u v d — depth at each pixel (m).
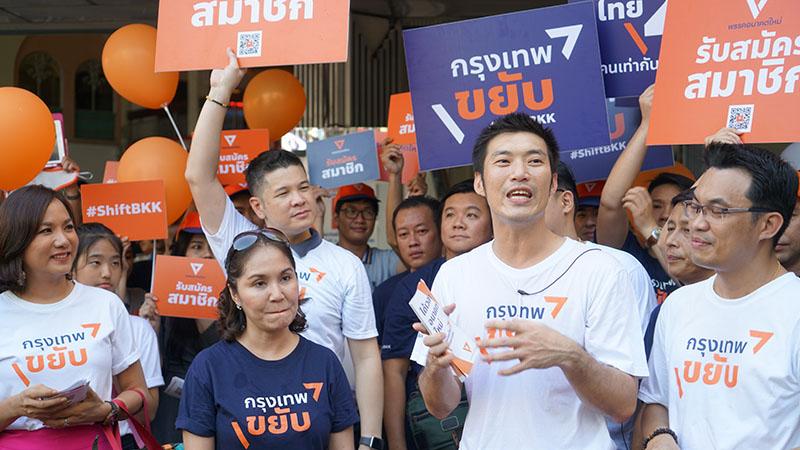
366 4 6.69
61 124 4.95
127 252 4.77
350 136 4.93
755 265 2.62
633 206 3.85
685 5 3.36
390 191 5.04
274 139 5.54
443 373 2.59
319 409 2.92
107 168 5.43
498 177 2.57
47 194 3.15
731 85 3.27
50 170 4.93
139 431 3.28
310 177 4.96
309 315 3.54
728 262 2.61
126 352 3.31
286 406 2.88
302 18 3.57
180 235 4.78
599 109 3.74
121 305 3.34
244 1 3.64
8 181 4.30
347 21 3.53
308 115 7.20
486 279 2.66
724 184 2.60
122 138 13.48
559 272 2.60
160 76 4.82
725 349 2.61
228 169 4.91
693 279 3.46
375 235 6.96
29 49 13.18
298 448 2.86
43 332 3.13
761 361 2.54
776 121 3.19
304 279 3.59
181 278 4.31
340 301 3.60
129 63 4.78
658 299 4.19
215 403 2.88
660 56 3.39
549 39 3.76
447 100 3.88
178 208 4.86
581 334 2.56
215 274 4.29
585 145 3.75
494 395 2.61
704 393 2.62
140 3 6.47
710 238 2.62
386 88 7.03
